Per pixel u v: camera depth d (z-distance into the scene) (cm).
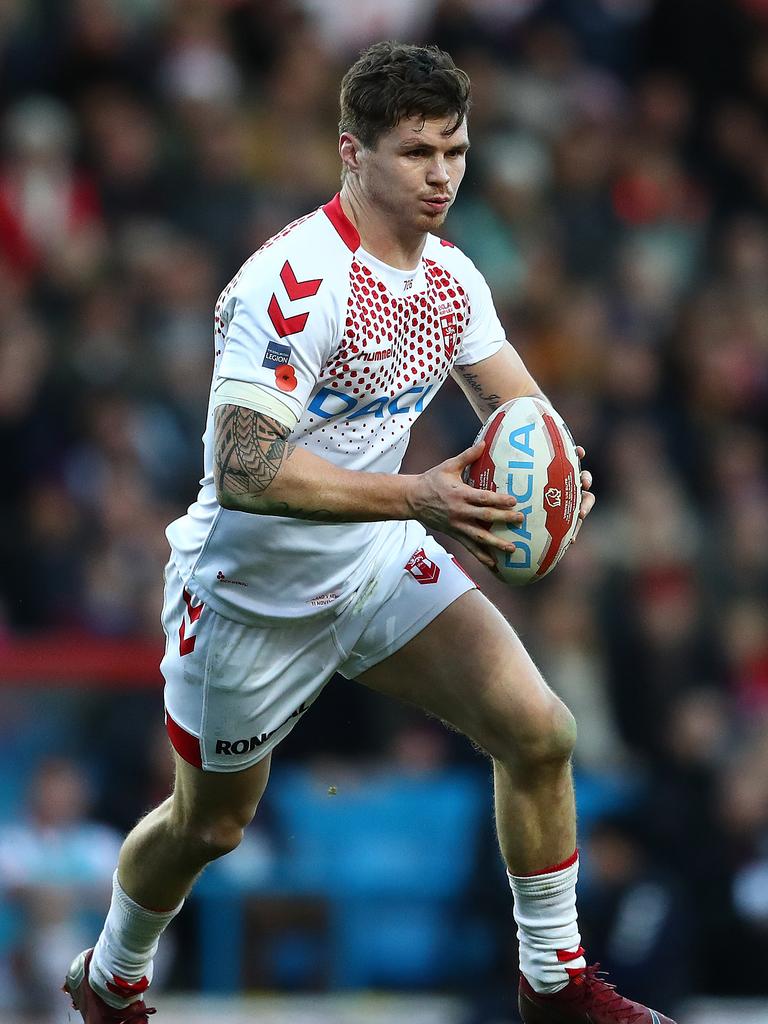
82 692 2775
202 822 1669
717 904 2969
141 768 2759
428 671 1605
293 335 1458
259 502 1459
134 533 3309
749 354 4322
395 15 4706
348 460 1552
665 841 2973
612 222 4438
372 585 1594
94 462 3441
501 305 4100
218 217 3959
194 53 4338
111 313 3691
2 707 2745
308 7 4675
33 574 3212
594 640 3344
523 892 1617
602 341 4094
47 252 3838
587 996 1616
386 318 1514
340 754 2977
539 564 1505
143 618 3209
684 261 4472
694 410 4162
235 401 1457
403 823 2881
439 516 1477
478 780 2917
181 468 3538
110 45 4278
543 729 1568
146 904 1711
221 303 1532
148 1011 1781
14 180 3931
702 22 4894
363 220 1503
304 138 4250
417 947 2819
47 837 2709
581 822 2984
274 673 1611
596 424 3881
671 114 4766
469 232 4181
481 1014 2733
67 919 2702
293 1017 2750
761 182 4788
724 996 2964
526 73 4700
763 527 3778
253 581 1573
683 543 3678
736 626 3509
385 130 1461
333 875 2838
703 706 3294
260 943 2797
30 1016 2673
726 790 3105
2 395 3488
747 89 4891
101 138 4069
